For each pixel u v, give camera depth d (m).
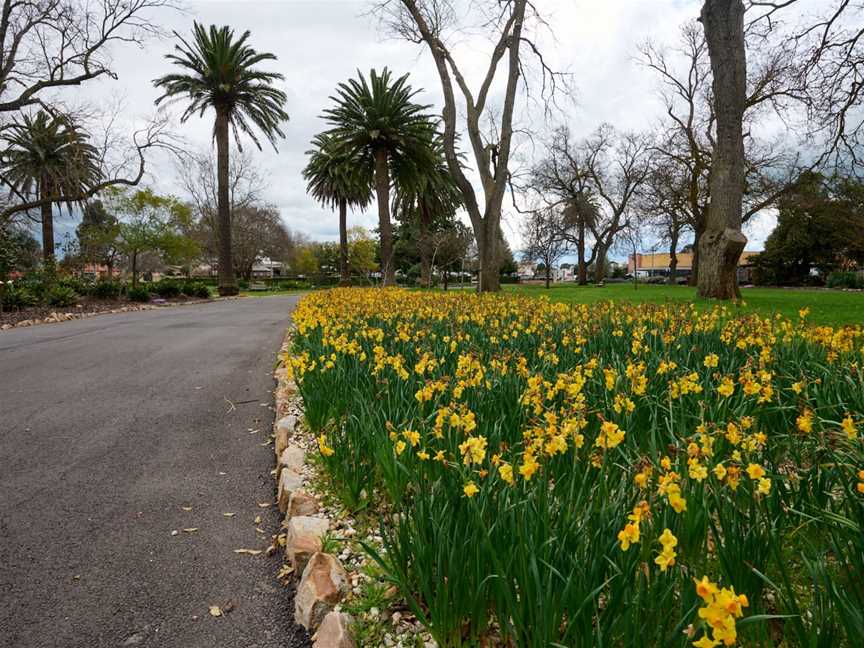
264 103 30.28
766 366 4.21
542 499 2.01
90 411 5.33
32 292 17.72
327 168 37.50
